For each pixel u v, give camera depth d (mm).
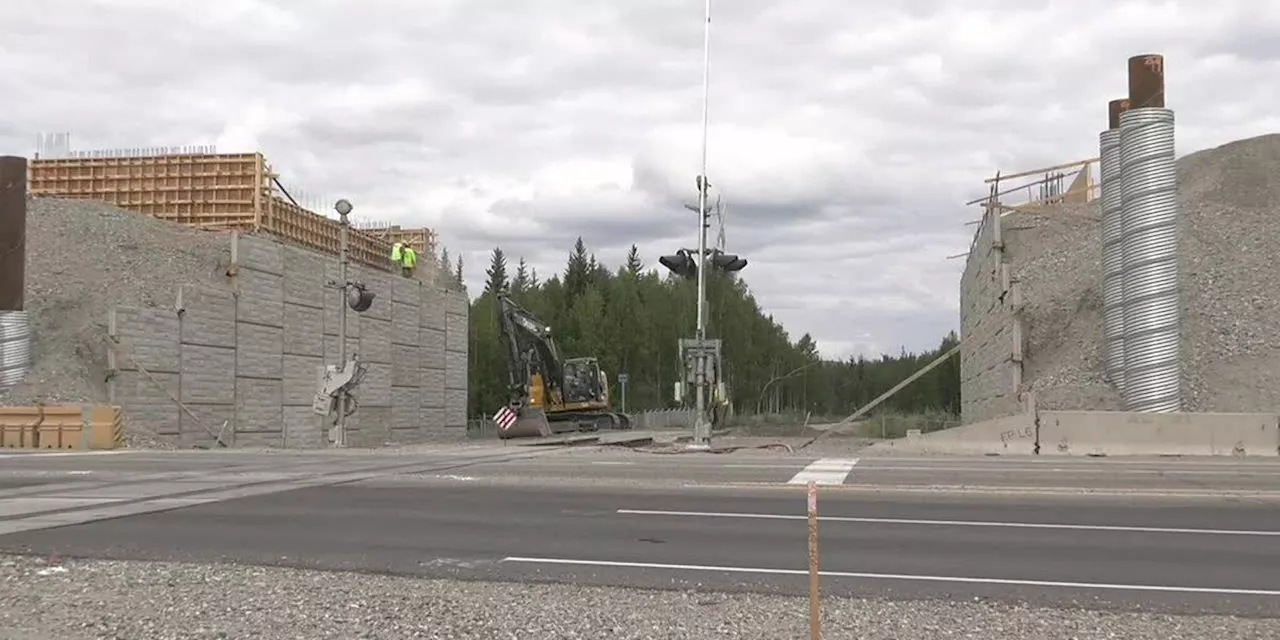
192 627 7352
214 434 35094
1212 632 7488
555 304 93562
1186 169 42500
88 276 35281
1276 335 28266
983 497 15344
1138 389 25641
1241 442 23906
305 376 40688
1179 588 9180
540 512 13922
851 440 37312
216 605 8078
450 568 10016
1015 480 17625
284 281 39562
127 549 11016
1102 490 16078
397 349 47844
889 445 27250
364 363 44625
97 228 38188
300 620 7590
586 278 105500
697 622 7660
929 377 92125
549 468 20422
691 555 10750
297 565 10102
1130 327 25891
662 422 72438
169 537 11875
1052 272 34125
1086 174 40625
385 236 58781
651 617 7816
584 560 10469
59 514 13688
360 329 44594
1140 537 11859
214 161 42812
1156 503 14680
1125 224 26109
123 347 32000
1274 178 38438
